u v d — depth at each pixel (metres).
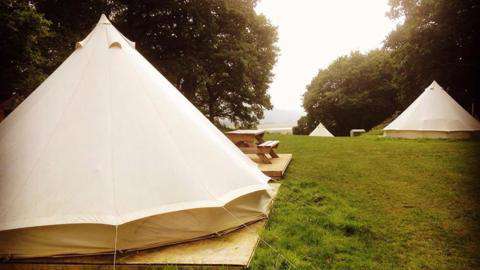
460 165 8.20
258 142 9.77
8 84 9.88
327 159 9.48
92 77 4.79
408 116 15.11
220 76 23.45
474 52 22.52
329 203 5.61
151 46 20.30
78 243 3.75
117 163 4.04
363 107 42.94
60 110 4.50
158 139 4.38
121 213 3.69
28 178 3.90
